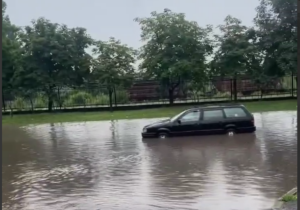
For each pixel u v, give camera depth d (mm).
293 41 34781
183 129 19812
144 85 37219
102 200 9906
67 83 36062
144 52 36000
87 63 35781
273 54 36094
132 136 20781
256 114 28141
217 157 14586
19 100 35906
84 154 16297
